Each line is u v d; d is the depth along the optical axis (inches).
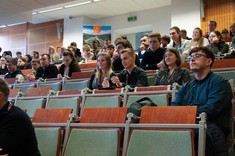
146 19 405.1
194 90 93.0
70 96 128.0
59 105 125.4
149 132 78.7
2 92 73.6
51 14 427.2
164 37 199.3
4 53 322.7
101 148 83.7
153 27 398.6
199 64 92.4
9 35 484.4
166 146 75.0
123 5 394.6
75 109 120.6
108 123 88.5
